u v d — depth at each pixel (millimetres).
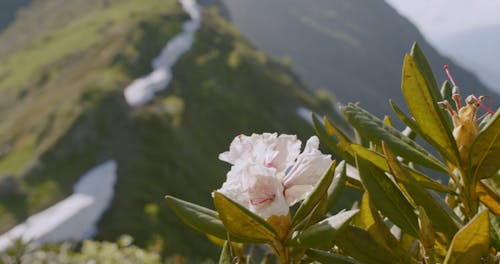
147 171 63781
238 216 1522
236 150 1758
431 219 1568
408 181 1566
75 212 55719
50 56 98500
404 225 1670
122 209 56500
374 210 1728
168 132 70000
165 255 49531
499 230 1764
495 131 1593
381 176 1710
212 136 77188
